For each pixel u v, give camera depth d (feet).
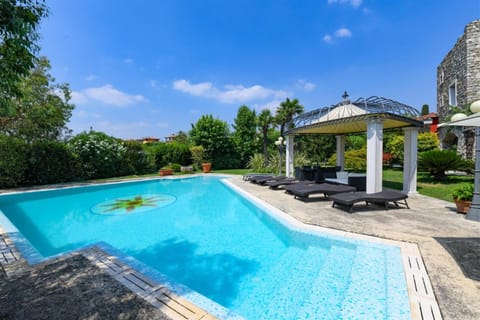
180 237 17.48
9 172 38.96
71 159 48.11
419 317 7.38
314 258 13.38
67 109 55.42
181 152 75.97
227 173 67.41
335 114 29.89
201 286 10.94
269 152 84.79
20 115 44.98
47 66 50.24
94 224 21.16
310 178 38.47
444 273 9.86
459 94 49.57
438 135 61.05
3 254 12.62
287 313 8.82
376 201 20.62
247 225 20.33
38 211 26.76
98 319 7.34
